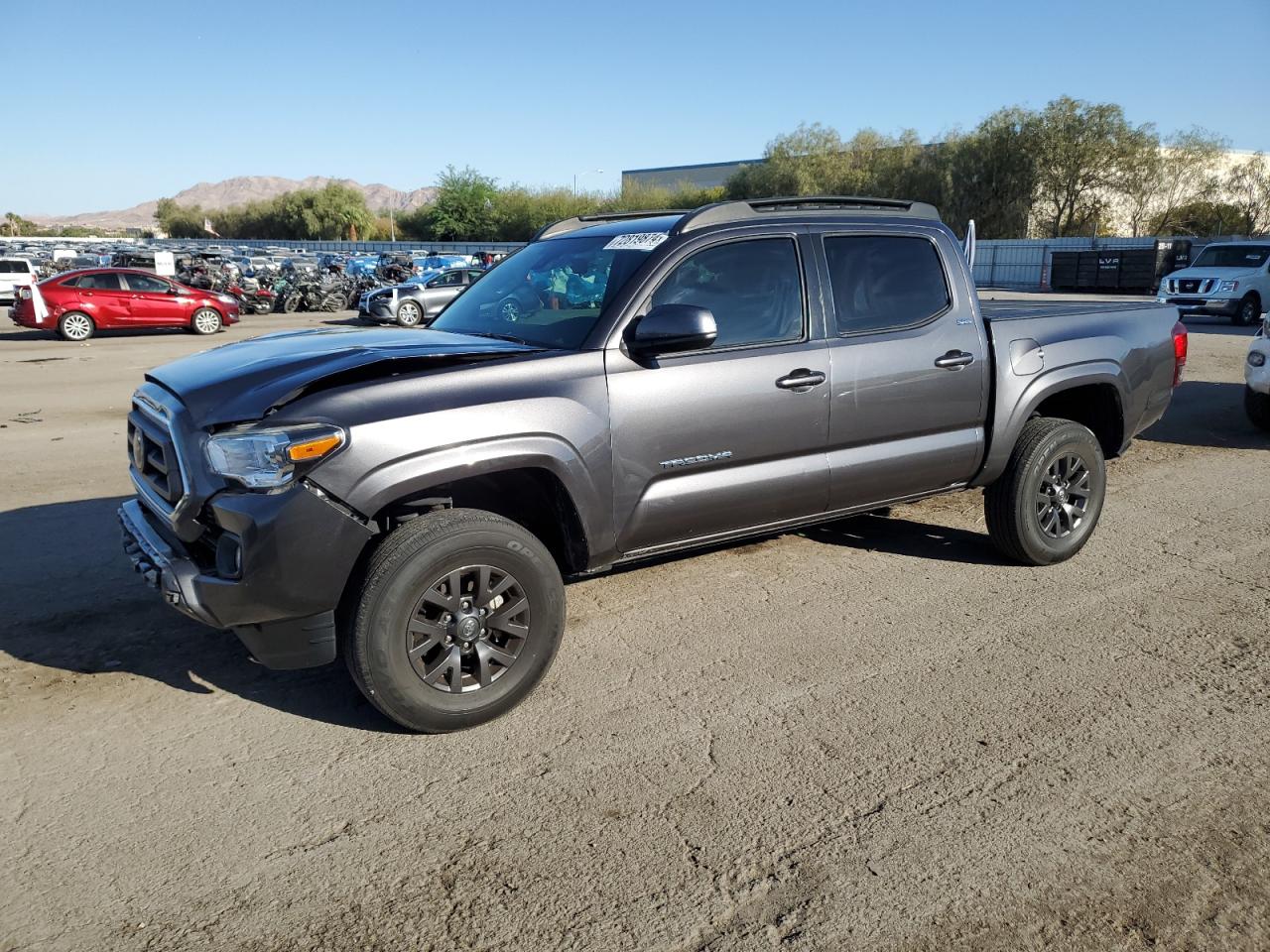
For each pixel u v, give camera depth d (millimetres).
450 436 3201
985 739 3346
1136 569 5062
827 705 3596
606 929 2430
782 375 3955
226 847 2771
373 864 2693
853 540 5582
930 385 4402
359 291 28781
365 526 3107
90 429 9242
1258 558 5230
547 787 3062
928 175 48906
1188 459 7730
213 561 3238
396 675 3191
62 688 3758
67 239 101875
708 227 3916
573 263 4145
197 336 20984
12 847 2773
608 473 3576
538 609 3451
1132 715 3508
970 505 6379
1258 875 2619
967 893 2551
